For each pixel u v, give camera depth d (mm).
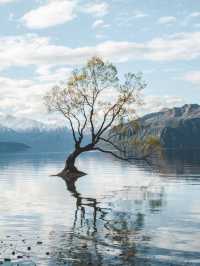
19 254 18938
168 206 34031
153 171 78188
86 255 18578
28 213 31391
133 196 41250
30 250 19641
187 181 56594
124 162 121000
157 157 138500
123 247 20016
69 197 41094
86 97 69312
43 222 27406
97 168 92188
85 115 70375
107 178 64125
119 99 68688
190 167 86062
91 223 26750
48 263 17406
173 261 17547
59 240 21734
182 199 38562
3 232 24141
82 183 56188
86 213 30984
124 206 34375
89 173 75500
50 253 19016
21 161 138875
